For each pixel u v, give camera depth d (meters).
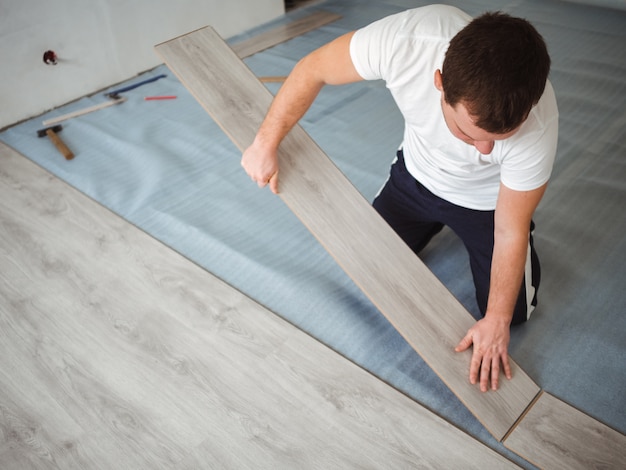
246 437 1.73
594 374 1.89
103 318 2.13
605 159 2.83
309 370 1.92
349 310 2.14
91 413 1.81
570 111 3.20
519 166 1.44
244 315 2.12
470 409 1.69
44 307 2.18
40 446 1.72
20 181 2.88
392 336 2.04
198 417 1.79
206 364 1.95
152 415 1.80
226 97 1.88
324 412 1.79
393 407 1.80
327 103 3.43
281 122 1.69
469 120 1.22
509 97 1.13
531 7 4.39
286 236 2.49
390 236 1.83
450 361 1.73
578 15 4.22
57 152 3.11
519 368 1.80
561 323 2.06
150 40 3.77
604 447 1.65
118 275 2.31
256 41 4.12
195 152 3.04
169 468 1.66
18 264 2.38
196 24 3.96
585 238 2.41
